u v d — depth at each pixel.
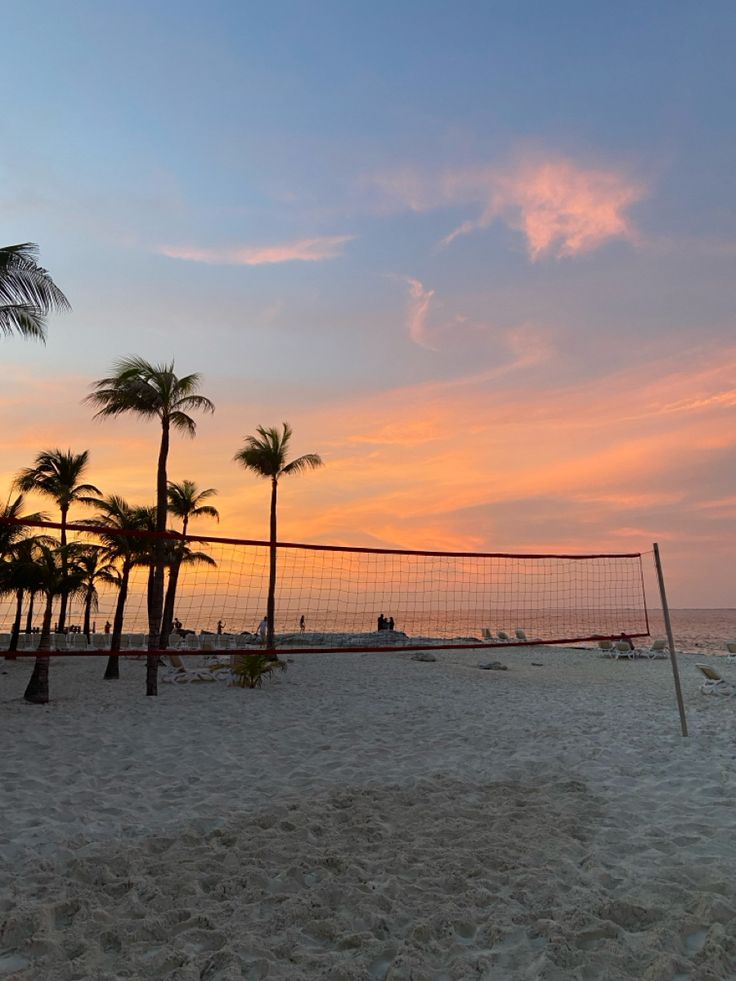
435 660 19.03
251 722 8.34
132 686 12.50
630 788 5.15
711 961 2.56
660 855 3.71
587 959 2.62
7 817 4.50
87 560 16.31
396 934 2.88
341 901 3.19
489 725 8.02
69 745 6.91
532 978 2.51
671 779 5.38
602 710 9.27
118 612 14.06
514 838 4.02
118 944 2.81
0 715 8.95
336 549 7.11
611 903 3.04
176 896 3.25
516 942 2.80
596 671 15.98
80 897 3.23
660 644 20.64
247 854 3.77
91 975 2.53
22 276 10.25
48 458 20.47
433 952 2.72
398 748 6.73
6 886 3.37
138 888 3.32
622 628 46.41
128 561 13.71
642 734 7.31
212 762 6.16
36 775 5.67
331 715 8.93
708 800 4.76
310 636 26.67
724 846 3.82
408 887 3.32
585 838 4.04
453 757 6.30
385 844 3.95
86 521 14.23
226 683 12.62
